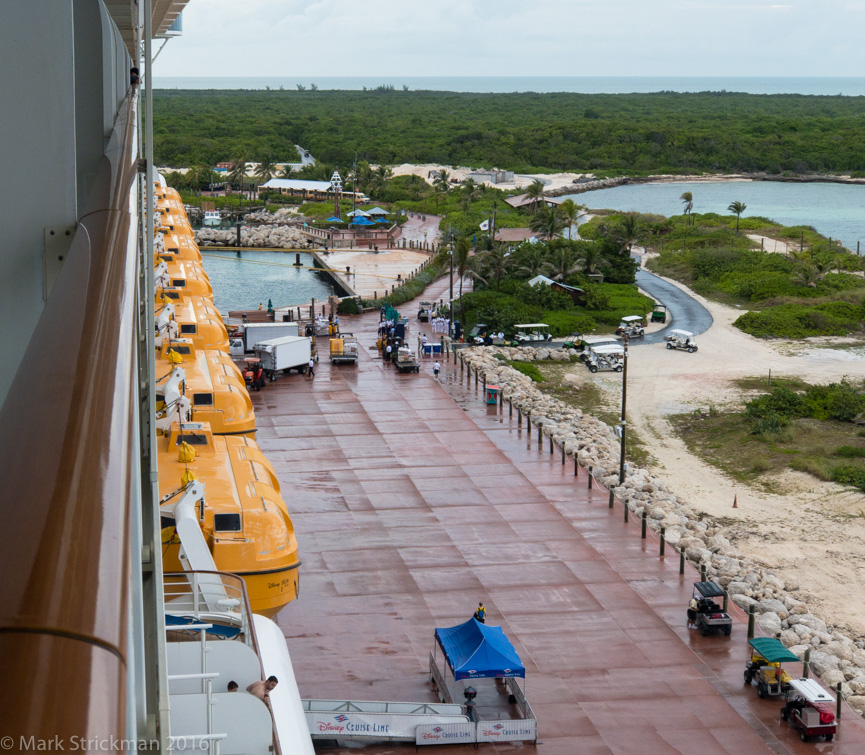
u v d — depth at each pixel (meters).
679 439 45.84
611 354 58.72
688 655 23.47
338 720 19.20
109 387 2.51
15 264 6.39
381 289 80.38
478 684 21.70
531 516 32.12
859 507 37.00
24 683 1.39
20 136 6.24
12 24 6.12
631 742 19.72
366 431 41.09
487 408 45.62
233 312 64.50
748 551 32.44
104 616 1.62
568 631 24.36
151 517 5.38
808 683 20.59
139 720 3.50
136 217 6.29
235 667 10.50
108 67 13.08
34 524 1.71
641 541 30.42
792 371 58.91
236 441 21.20
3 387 6.21
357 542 29.30
